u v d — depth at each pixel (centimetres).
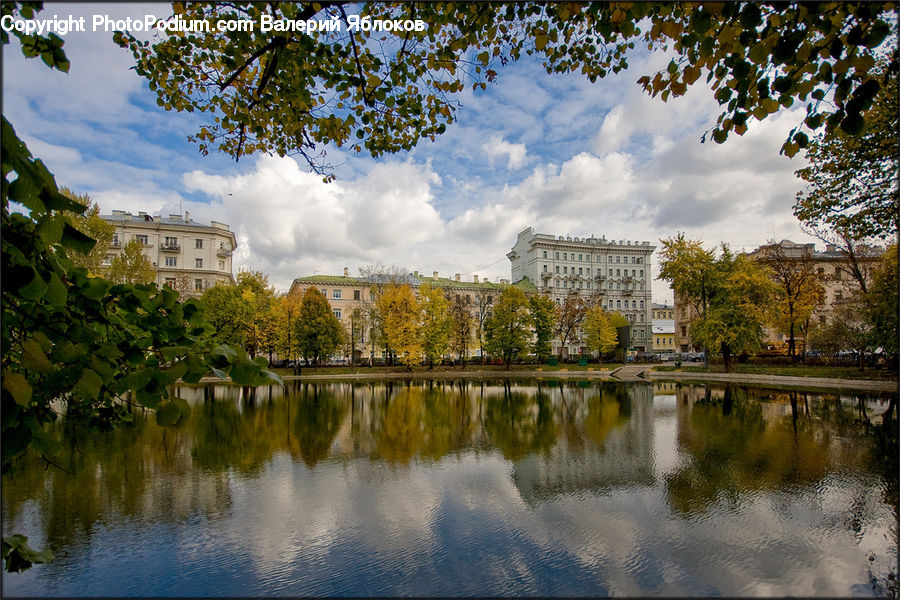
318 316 3794
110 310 197
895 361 2434
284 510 631
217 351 172
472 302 5800
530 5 372
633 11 276
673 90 290
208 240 4906
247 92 421
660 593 415
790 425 1232
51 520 603
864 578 435
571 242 6581
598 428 1250
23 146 129
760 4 231
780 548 500
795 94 250
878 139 1067
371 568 470
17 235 147
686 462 863
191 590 432
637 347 6700
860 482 721
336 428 1282
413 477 788
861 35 216
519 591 423
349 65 371
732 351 3141
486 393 2302
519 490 710
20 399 140
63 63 195
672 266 3434
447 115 439
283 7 341
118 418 253
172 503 661
